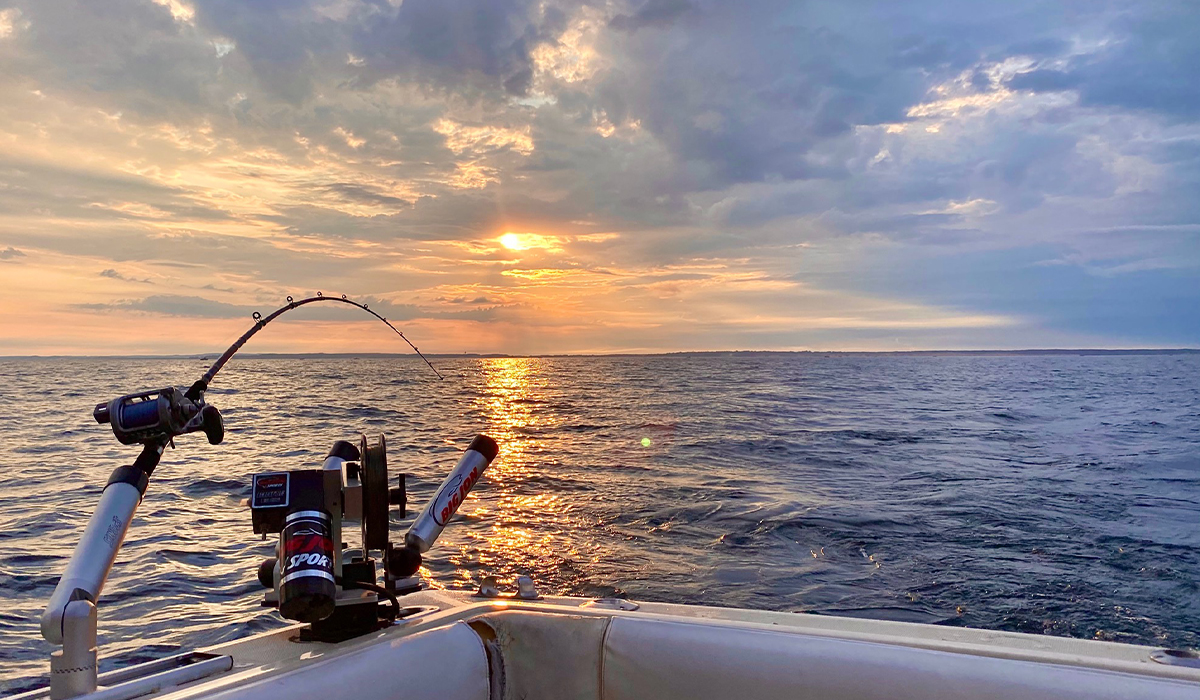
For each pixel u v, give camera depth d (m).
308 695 1.35
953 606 6.37
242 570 7.37
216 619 5.89
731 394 48.28
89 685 1.33
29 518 10.52
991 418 29.44
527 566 7.51
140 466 1.57
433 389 56.06
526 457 17.09
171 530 9.31
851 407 36.03
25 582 7.25
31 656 5.26
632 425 26.36
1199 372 95.69
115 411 1.55
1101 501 11.38
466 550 8.11
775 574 7.26
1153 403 38.94
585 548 8.24
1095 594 6.63
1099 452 18.45
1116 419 28.89
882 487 12.83
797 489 12.53
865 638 1.64
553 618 1.81
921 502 11.23
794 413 32.16
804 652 1.59
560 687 1.76
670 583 6.96
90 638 1.34
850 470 15.07
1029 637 1.66
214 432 1.72
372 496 1.70
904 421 28.00
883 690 1.50
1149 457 17.34
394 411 33.50
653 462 16.22
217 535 9.05
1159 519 9.91
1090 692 1.40
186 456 17.69
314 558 1.52
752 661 1.61
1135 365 136.25
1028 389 54.44
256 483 1.65
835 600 6.51
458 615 1.79
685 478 13.79
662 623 1.75
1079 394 47.88
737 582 7.01
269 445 20.25
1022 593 6.66
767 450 18.69
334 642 1.61
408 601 1.94
